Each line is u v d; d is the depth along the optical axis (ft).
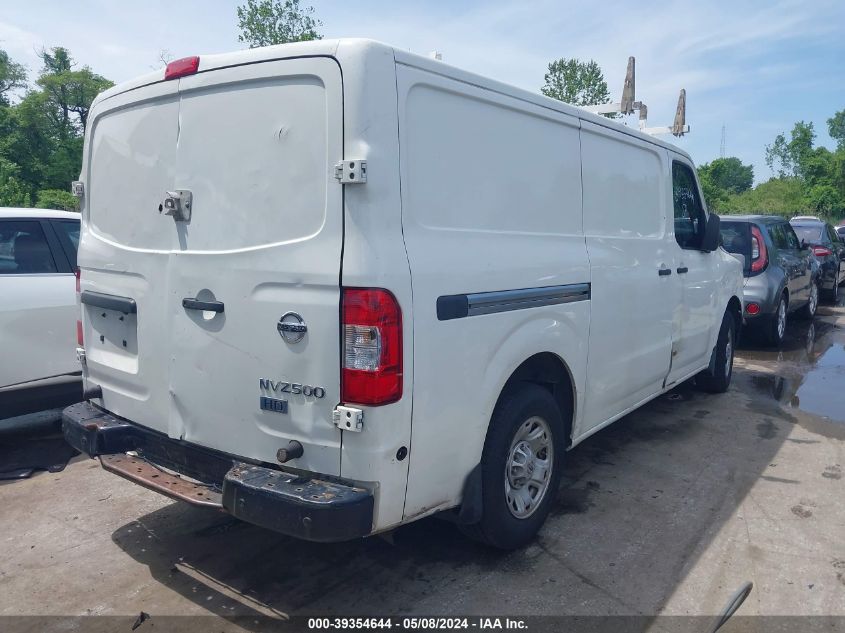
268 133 9.18
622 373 14.67
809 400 21.31
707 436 17.89
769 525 12.83
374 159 8.52
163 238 10.46
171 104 10.29
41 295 16.14
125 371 11.32
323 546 12.09
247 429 9.58
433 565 11.43
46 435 18.04
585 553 11.78
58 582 10.99
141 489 14.60
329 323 8.61
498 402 11.03
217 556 11.78
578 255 12.69
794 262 30.71
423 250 9.14
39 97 178.50
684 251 17.79
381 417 8.60
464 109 10.09
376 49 8.65
